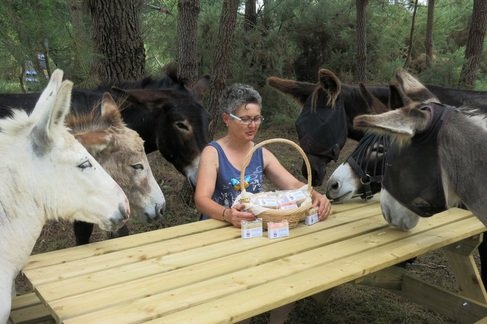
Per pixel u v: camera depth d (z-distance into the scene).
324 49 11.11
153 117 3.86
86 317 1.58
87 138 2.52
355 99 4.01
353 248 2.26
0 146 1.78
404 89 2.43
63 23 5.05
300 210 2.48
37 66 5.13
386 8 12.61
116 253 2.18
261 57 10.34
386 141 2.87
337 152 3.95
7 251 1.75
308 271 1.98
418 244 2.33
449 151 2.06
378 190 3.08
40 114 1.81
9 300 1.73
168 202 5.48
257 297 1.74
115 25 5.40
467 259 2.94
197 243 2.30
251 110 2.74
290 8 11.13
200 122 3.78
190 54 6.09
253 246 2.27
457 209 2.91
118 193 1.97
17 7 4.75
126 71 5.52
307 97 4.22
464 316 2.89
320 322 3.44
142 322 1.56
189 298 1.72
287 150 7.95
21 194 1.78
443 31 13.88
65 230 4.75
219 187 2.87
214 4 11.54
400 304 3.70
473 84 9.41
